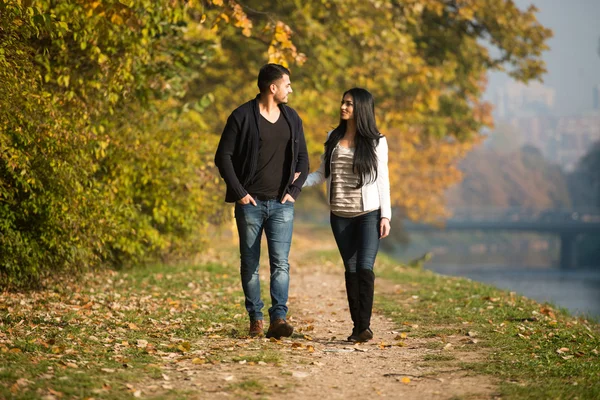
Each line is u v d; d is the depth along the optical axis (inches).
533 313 593.9
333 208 448.5
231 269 999.6
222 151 439.8
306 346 433.7
